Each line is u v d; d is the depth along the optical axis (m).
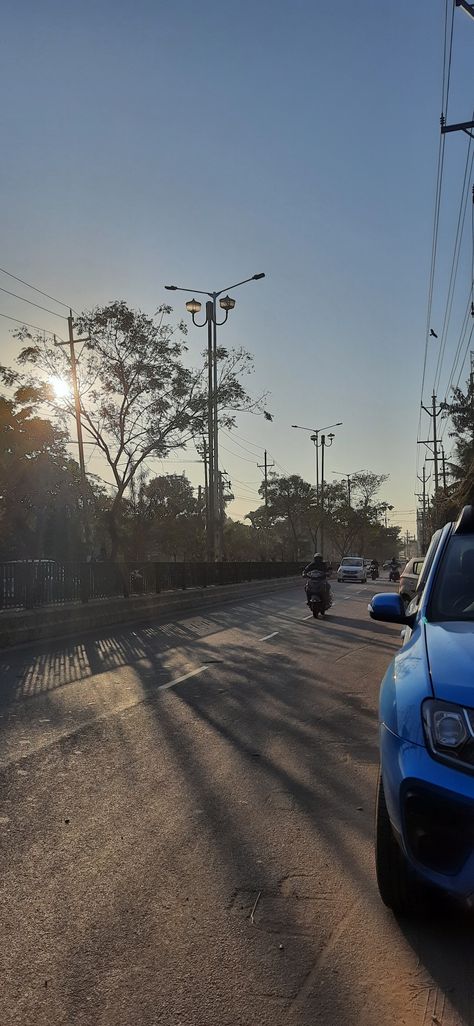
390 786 3.31
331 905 3.88
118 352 23.25
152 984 3.15
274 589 42.00
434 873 3.05
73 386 23.56
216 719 8.11
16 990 3.10
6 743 7.00
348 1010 2.99
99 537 37.34
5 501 26.72
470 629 3.79
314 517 75.00
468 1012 2.98
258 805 5.39
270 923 3.68
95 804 5.36
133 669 11.66
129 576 22.03
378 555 143.88
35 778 5.94
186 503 55.69
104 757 6.55
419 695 3.31
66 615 17.06
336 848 4.62
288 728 7.75
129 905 3.85
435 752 3.12
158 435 23.89
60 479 28.19
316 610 21.39
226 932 3.59
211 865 4.35
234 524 84.94
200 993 3.09
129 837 4.75
